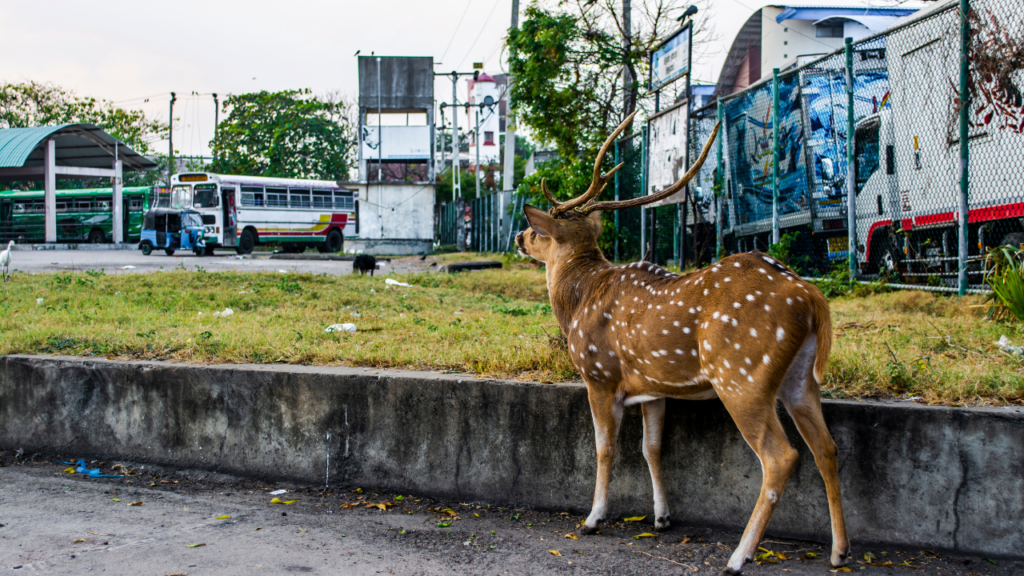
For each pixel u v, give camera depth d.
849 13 19.95
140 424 5.53
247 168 47.72
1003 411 3.85
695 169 4.43
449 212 38.81
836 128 10.16
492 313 8.91
